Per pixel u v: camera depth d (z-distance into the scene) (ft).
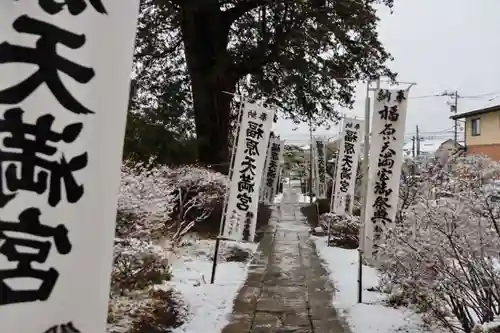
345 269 33.96
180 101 51.19
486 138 88.53
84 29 8.27
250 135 29.48
